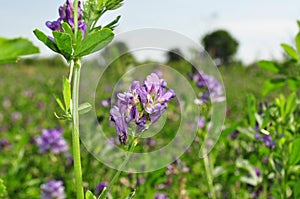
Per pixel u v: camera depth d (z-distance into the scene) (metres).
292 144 0.40
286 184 0.42
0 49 0.15
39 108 1.25
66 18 0.26
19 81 2.16
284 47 0.44
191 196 0.60
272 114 0.43
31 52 0.16
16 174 0.74
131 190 0.52
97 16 0.26
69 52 0.25
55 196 0.63
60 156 0.77
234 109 1.09
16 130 1.16
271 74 1.24
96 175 0.55
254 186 0.52
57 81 0.82
